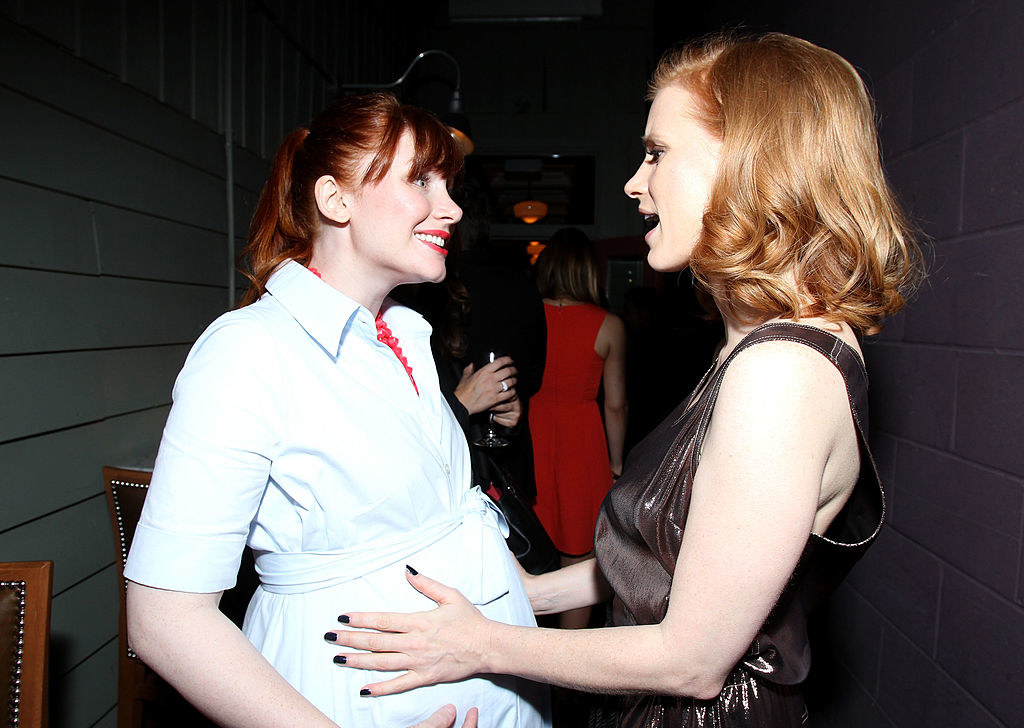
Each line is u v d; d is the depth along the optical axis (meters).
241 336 0.72
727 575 0.62
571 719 1.84
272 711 0.65
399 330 0.98
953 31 1.25
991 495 1.11
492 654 0.75
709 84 0.73
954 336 1.24
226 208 2.21
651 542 0.75
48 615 0.93
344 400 0.75
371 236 0.79
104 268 1.54
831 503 0.71
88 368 1.48
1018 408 1.04
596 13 5.09
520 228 5.92
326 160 0.80
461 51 5.54
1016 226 1.05
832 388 0.63
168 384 1.83
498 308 1.60
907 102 1.45
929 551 1.32
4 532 1.24
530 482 1.77
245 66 2.42
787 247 0.67
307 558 0.76
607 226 5.57
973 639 1.15
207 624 0.66
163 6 1.82
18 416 1.27
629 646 0.68
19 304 1.27
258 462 0.69
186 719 1.39
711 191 0.72
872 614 1.57
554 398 2.28
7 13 1.24
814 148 0.67
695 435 0.71
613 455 2.49
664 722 0.80
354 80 3.93
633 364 4.88
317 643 0.75
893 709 1.45
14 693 0.90
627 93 5.50
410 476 0.78
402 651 0.74
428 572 0.80
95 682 1.51
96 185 1.51
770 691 0.77
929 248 1.34
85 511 1.47
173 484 0.66
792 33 2.32
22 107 1.28
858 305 0.66
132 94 1.67
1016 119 1.05
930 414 1.33
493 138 5.54
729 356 0.68
